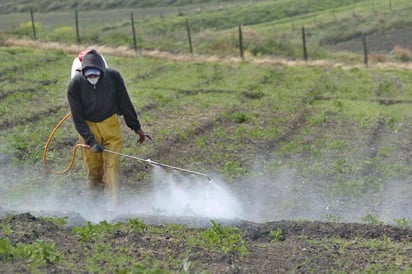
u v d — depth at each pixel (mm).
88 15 135000
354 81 52938
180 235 18078
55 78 51500
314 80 53250
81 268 14883
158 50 67062
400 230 19266
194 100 45250
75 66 22547
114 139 22438
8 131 35062
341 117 40500
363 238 18719
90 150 22531
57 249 16109
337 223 19875
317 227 19312
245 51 68312
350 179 27938
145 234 17953
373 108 43125
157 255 16047
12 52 60875
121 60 59500
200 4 143875
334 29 106438
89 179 23203
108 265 15148
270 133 35594
